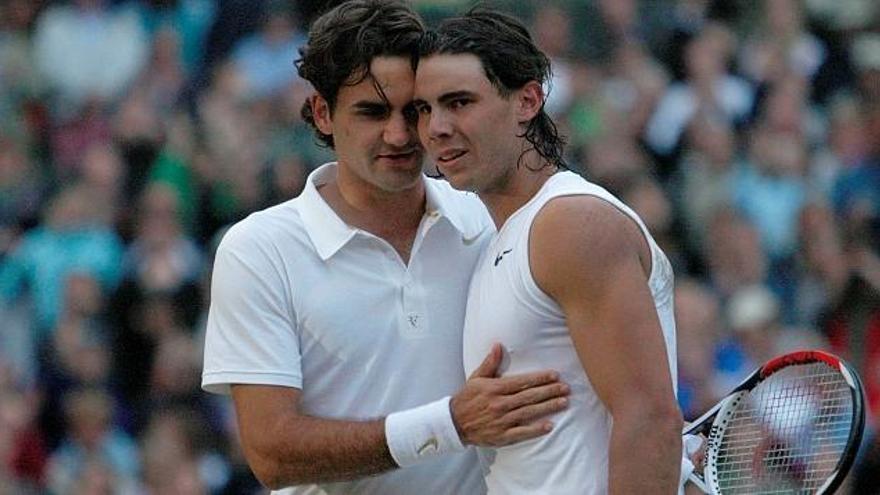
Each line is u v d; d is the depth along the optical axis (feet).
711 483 65.87
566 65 165.99
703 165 157.28
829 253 150.82
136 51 171.12
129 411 135.44
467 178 62.13
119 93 168.66
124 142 153.79
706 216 152.25
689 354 130.52
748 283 147.33
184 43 172.24
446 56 61.77
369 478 66.28
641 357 59.36
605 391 59.88
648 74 165.78
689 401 129.18
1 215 151.53
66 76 169.68
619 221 60.44
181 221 148.66
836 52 177.78
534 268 61.00
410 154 64.23
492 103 61.82
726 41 171.32
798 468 65.57
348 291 65.46
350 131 64.39
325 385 65.67
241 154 152.25
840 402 65.26
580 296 59.98
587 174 151.33
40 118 165.17
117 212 148.46
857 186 162.71
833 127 168.96
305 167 151.94
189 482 127.54
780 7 177.37
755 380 65.92
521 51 62.28
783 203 157.07
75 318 139.85
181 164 151.74
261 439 64.54
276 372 64.69
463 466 66.33
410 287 65.82
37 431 132.98
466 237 66.69
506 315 61.82
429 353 65.77
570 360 61.31
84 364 136.26
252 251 65.31
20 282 144.66
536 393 60.95
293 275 65.31
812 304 148.15
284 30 166.50
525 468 62.08
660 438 59.06
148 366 139.23
